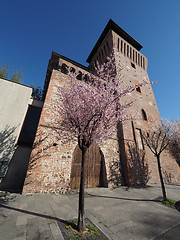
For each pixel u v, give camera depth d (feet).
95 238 9.11
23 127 27.58
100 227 10.84
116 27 59.77
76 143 26.43
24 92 29.01
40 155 21.47
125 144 33.35
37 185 19.69
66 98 16.60
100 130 14.83
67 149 24.56
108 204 17.16
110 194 22.22
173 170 41.91
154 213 14.73
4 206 13.75
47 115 24.95
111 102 15.79
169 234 10.09
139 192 24.35
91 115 15.48
